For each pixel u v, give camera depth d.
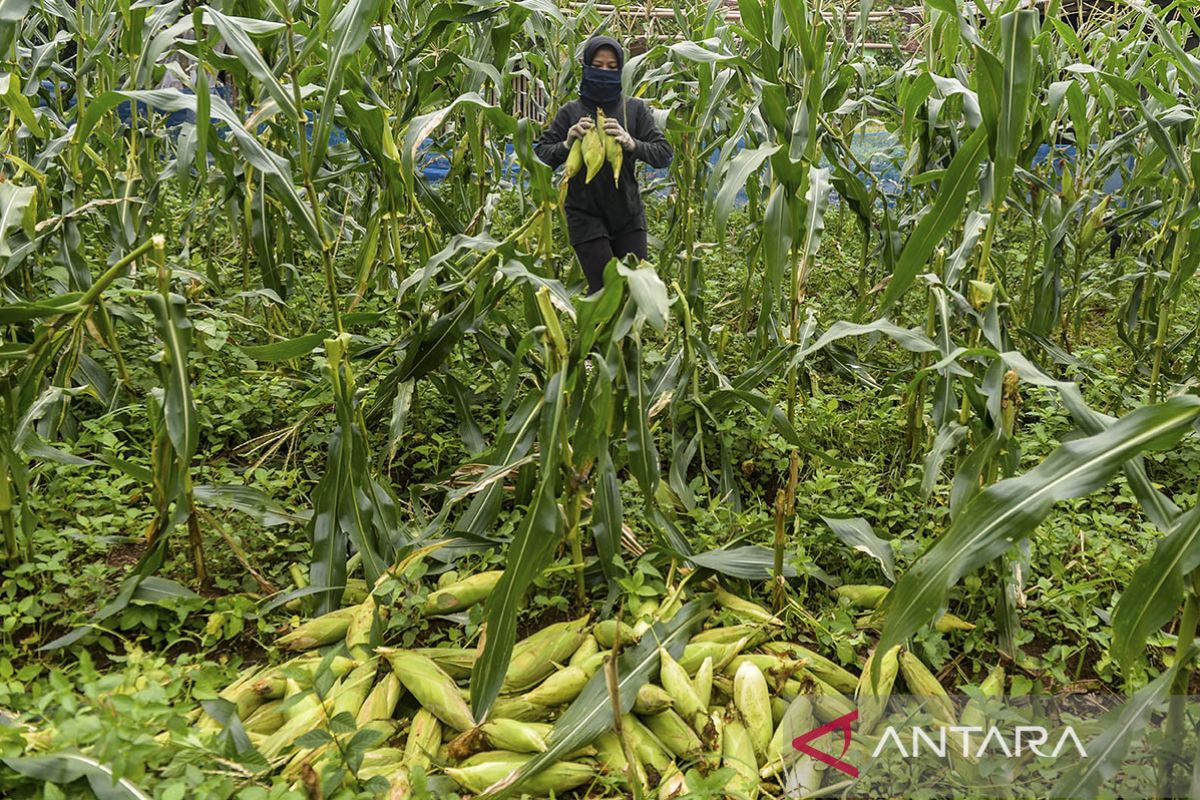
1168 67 5.23
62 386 3.19
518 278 3.02
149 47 3.89
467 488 3.02
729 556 3.07
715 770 2.36
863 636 2.83
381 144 3.63
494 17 4.80
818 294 6.33
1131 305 4.98
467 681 2.72
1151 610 1.96
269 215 4.95
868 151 7.36
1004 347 3.83
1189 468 4.06
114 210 4.73
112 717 2.05
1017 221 6.67
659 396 3.86
